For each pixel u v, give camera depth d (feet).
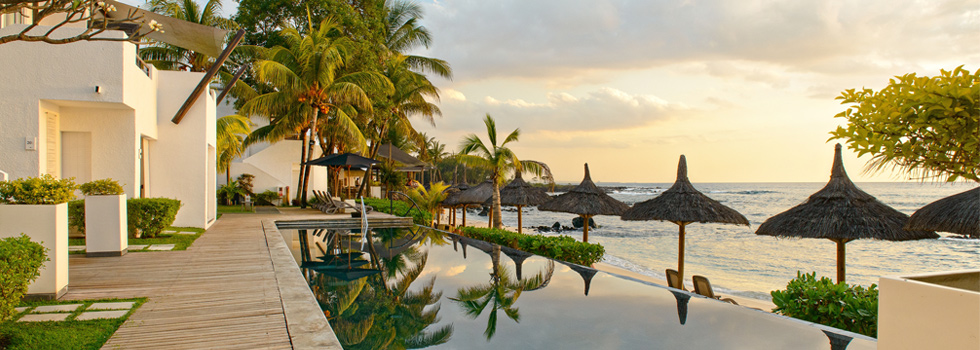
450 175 240.94
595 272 26.78
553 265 28.96
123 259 23.43
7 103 26.63
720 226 98.27
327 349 11.29
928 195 199.82
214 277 19.34
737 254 60.75
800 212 26.27
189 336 12.17
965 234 16.08
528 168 52.60
